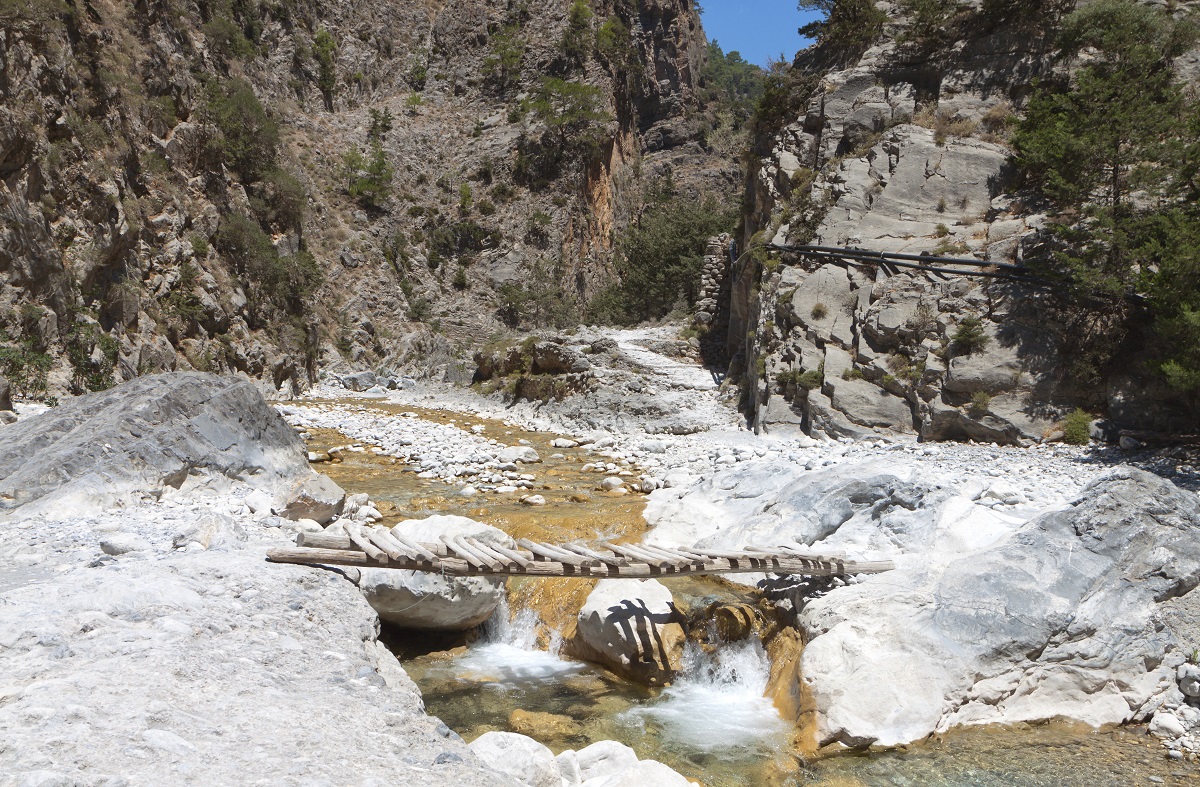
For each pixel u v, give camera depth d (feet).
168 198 113.19
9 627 21.15
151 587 24.43
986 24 86.12
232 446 44.16
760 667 32.17
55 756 14.83
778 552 33.45
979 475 47.42
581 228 213.87
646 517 43.70
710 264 122.21
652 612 32.73
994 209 73.51
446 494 53.88
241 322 119.44
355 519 43.62
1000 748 25.98
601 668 32.55
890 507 36.24
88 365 89.76
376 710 19.60
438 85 215.72
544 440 81.35
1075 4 82.23
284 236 138.51
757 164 102.47
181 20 133.80
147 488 38.78
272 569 28.17
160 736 15.84
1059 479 45.75
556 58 226.58
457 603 33.01
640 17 287.07
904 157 79.30
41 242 87.30
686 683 31.37
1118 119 61.21
